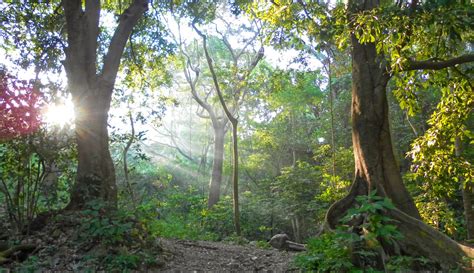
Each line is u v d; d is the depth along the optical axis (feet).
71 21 26.81
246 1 42.45
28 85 20.31
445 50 23.38
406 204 22.41
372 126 23.79
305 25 26.81
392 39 18.98
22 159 20.92
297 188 56.59
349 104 68.23
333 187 44.78
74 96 26.13
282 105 72.43
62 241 20.22
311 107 86.99
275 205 58.49
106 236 18.69
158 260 21.11
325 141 74.54
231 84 62.03
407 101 27.40
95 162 25.36
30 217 21.20
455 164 28.35
